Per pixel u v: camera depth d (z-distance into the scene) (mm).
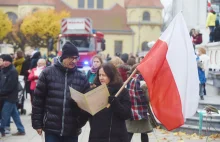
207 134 12438
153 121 10219
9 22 90500
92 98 6727
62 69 7391
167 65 7562
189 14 31781
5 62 12203
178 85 7566
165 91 7559
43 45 91000
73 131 7320
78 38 33812
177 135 13336
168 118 7535
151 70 7359
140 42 112312
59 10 114875
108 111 6848
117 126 6863
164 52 7484
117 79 7020
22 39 90188
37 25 89062
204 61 17562
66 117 7262
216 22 24156
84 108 6887
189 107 7617
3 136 12766
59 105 7273
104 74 6984
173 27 7641
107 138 6836
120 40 112562
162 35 7648
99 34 36188
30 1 111062
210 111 11969
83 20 34094
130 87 9555
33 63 17594
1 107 12586
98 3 117875
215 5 29688
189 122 13977
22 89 17266
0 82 12266
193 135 13195
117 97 6863
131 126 9742
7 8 116062
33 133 13492
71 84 7355
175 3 33812
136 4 112750
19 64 18203
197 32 23094
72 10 116125
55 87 7312
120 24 113562
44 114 7395
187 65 7590
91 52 33375
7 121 12641
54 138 7352
